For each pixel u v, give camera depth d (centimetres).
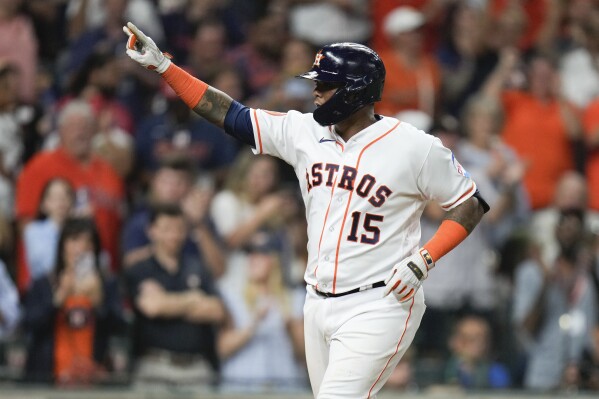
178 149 3478
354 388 1723
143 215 3134
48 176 3209
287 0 4456
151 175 3528
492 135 3884
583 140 4144
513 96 4109
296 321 3125
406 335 1756
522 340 3372
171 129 3634
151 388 2856
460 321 3259
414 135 1748
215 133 3656
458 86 4256
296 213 3353
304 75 1741
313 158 1772
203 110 1822
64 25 4153
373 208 1734
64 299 2822
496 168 3728
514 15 4431
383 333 1730
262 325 3067
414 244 1777
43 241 3031
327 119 1747
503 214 3669
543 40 4600
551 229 3788
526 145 4022
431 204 3347
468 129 3894
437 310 3334
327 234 1752
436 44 4434
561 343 3366
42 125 3641
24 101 3788
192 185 3266
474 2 4569
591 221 3950
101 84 3750
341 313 1752
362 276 1744
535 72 4141
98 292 2866
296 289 3197
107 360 2888
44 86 3944
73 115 3278
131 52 1791
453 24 4425
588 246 3494
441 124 3800
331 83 1742
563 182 3834
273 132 1817
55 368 2809
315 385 1836
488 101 3950
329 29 4422
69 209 3081
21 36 3900
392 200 1738
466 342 3228
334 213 1747
